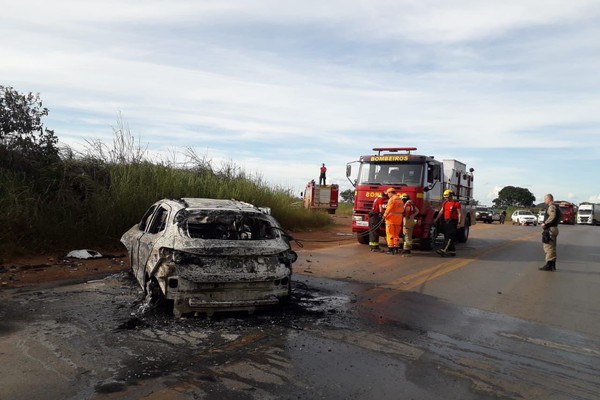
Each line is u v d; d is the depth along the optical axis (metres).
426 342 5.43
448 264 11.80
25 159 11.55
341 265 10.94
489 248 16.59
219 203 6.90
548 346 5.47
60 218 11.02
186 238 5.77
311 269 10.17
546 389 4.24
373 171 14.78
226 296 5.75
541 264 12.59
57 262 9.35
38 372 4.11
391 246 13.43
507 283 9.47
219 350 4.81
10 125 11.55
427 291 8.34
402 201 13.35
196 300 5.60
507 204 99.56
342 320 6.16
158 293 5.95
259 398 3.78
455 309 7.09
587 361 5.01
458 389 4.16
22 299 6.54
